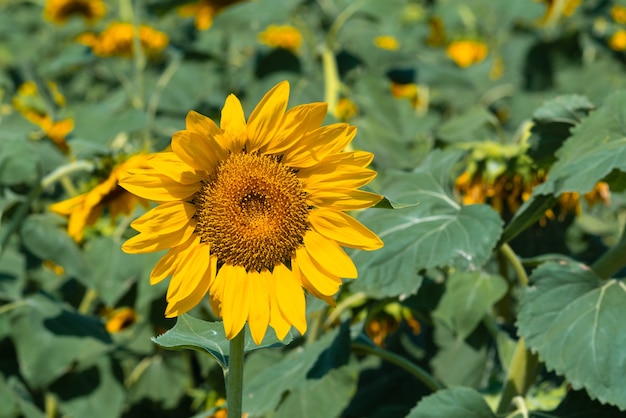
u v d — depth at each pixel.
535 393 1.64
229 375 1.20
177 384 2.12
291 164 1.21
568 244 2.15
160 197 1.18
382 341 1.79
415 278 1.43
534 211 1.46
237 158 1.20
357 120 2.09
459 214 1.46
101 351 1.97
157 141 2.18
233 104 1.19
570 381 1.35
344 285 1.45
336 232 1.20
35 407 1.98
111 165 1.83
